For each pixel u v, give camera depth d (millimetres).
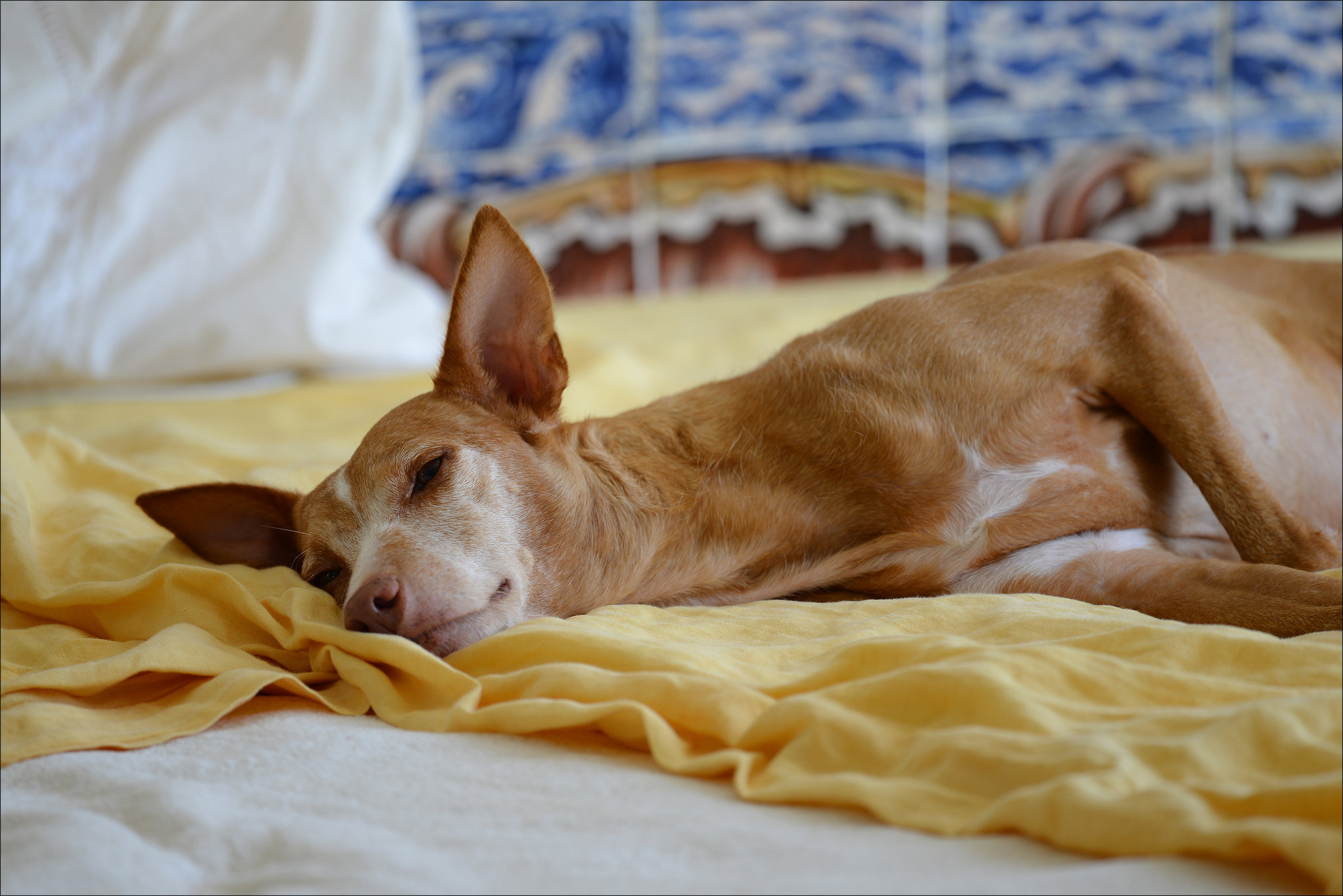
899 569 1948
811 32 7516
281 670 1715
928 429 1923
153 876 1116
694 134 7652
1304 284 2455
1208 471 1870
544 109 7688
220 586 1787
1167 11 7281
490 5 7629
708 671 1452
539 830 1184
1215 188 7344
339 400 4059
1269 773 1125
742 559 1975
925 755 1208
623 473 1962
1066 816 1058
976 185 7562
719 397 2092
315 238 4367
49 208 4016
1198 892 978
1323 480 2279
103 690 1613
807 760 1261
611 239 7734
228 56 4152
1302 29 7227
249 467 3020
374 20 4352
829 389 1986
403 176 7719
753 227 7684
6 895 1079
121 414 3926
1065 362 1960
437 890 1061
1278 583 1663
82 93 3705
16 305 4023
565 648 1542
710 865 1086
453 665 1626
